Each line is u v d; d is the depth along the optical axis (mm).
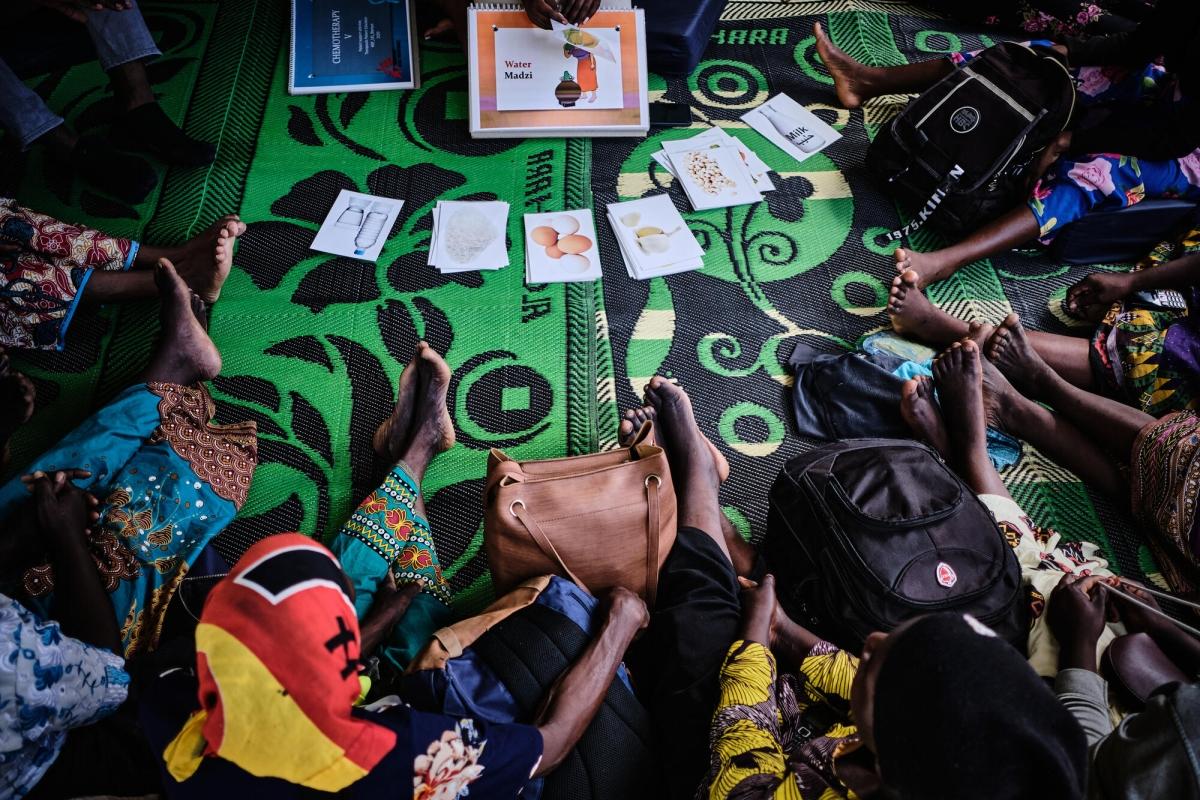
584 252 3197
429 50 3799
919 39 3965
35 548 2020
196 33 3783
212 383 2828
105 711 1793
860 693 1390
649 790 1858
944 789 1237
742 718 1800
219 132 3463
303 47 3662
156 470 2279
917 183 3236
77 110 3471
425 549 2369
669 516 2227
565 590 1998
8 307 2682
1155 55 2947
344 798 1375
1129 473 2684
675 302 3104
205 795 1378
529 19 3455
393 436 2562
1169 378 2678
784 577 2342
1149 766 1458
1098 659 2094
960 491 2248
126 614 2115
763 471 2758
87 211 3205
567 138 3539
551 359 2941
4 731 1545
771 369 2973
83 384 2818
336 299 3043
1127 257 3262
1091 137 3035
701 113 3656
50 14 3512
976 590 2115
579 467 2250
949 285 3215
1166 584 2545
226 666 1250
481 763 1545
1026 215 3109
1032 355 2742
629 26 3500
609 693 1908
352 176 3373
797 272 3213
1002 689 1232
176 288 2496
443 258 3152
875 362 2922
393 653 2160
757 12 4051
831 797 1587
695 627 2035
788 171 3494
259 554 1318
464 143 3504
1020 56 3109
